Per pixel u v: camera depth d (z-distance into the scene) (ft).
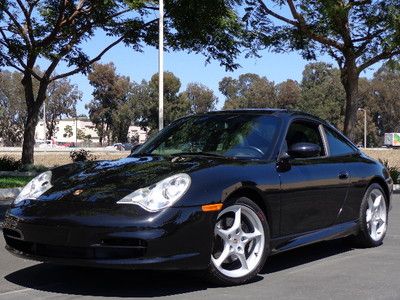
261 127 17.89
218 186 14.53
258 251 15.71
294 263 18.60
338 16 50.39
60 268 17.54
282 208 16.40
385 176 21.97
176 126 19.70
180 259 13.67
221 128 18.37
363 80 330.75
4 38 62.95
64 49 63.98
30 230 14.21
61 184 15.40
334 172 18.80
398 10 49.75
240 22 60.34
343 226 19.45
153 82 277.03
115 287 15.19
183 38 64.85
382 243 22.35
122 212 13.52
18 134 295.28
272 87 315.99
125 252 13.46
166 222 13.46
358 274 17.01
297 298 14.21
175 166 15.21
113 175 15.26
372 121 341.62
